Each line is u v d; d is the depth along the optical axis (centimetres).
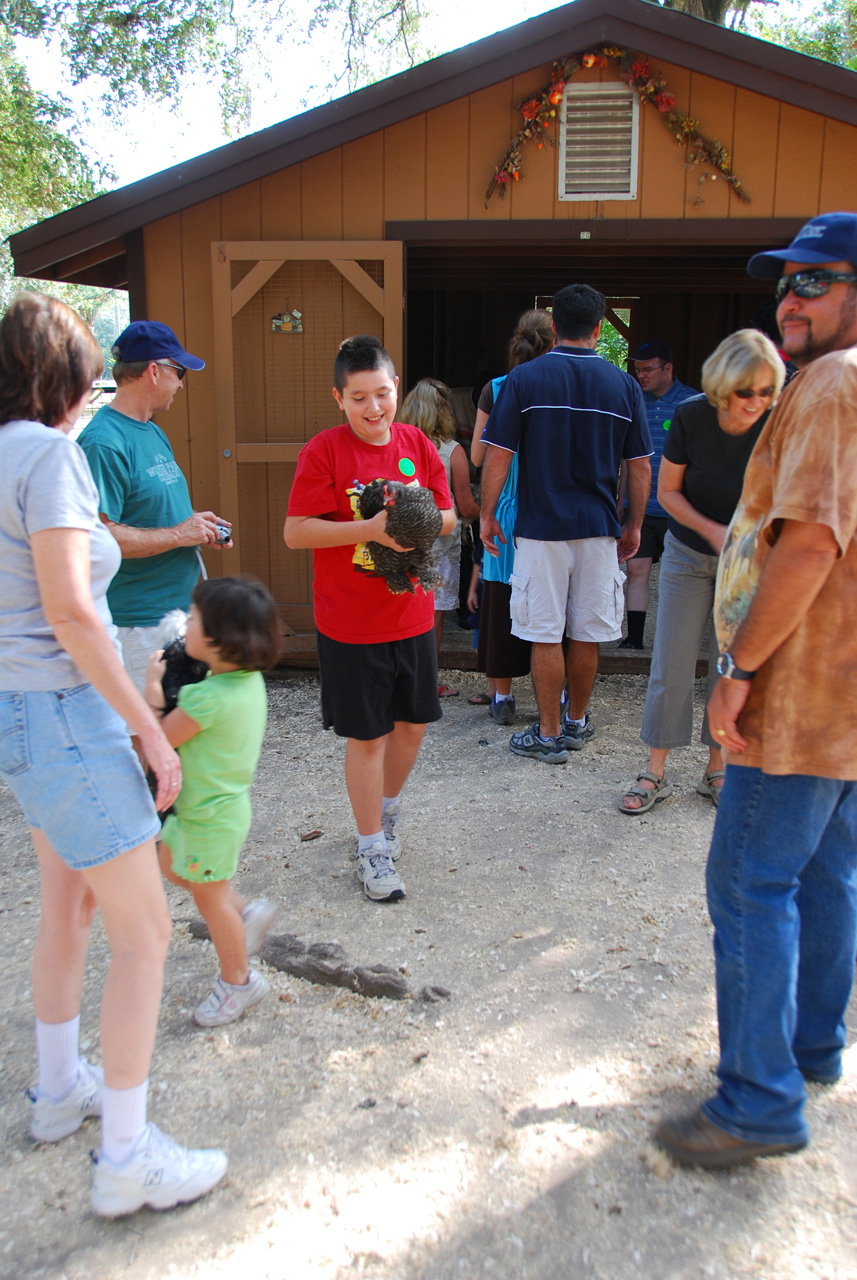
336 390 312
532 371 432
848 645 195
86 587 184
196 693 236
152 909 200
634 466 454
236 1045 258
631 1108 231
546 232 565
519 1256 191
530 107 545
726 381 322
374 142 565
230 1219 202
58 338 190
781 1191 206
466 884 347
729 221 555
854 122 524
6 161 1669
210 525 345
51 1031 223
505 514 496
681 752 484
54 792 189
